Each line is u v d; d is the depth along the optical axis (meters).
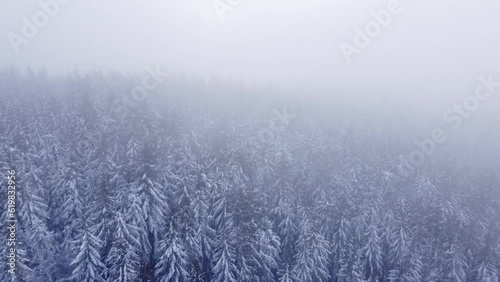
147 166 41.66
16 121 52.91
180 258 36.12
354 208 50.75
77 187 43.44
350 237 46.84
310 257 41.72
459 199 60.31
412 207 55.44
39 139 51.69
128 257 32.53
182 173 45.66
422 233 47.88
